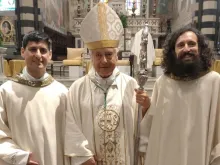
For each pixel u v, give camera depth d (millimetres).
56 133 1681
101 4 1581
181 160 1517
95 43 1586
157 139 1632
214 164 1485
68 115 1663
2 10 9703
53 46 11336
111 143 1639
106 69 1627
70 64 7520
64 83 6340
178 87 1603
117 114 1651
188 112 1535
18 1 9664
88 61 6734
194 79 1584
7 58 9336
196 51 1565
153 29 10945
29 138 1595
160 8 13148
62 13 12586
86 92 1713
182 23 11562
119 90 1710
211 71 1622
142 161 1767
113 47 1601
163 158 1578
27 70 1717
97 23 1567
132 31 10688
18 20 9797
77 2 13289
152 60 1615
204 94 1530
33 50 1618
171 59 1659
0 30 9336
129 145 1673
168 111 1588
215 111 1519
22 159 1513
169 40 1696
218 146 1477
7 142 1577
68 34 13367
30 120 1615
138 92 1607
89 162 1545
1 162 1585
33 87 1690
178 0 12328
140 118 1670
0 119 1598
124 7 12453
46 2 10508
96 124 1643
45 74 1769
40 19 10031
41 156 1595
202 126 1492
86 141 1598
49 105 1679
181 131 1535
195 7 10062
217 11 9672
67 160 1662
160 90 1675
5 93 1654
